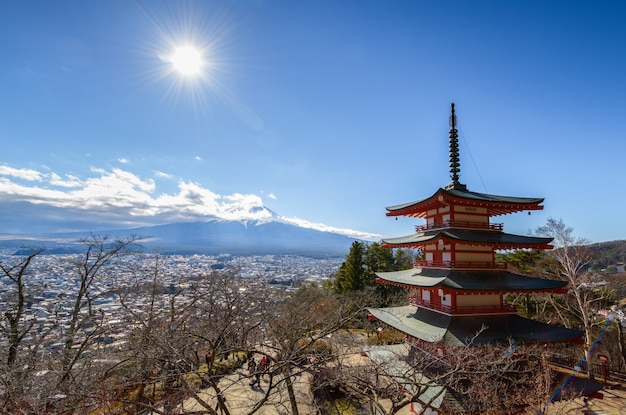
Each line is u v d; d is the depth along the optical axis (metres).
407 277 24.03
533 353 18.98
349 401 20.94
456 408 16.22
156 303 24.62
